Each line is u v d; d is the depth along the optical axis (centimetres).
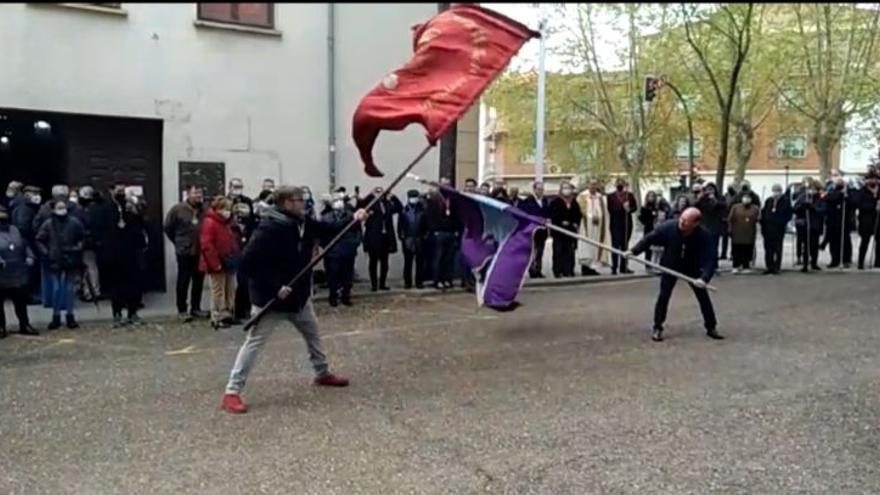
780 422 573
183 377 700
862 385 677
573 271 1415
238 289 963
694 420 577
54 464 487
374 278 1220
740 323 971
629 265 1551
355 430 552
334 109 1293
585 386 670
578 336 889
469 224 843
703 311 884
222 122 1210
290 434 544
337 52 1262
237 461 492
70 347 823
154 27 1143
